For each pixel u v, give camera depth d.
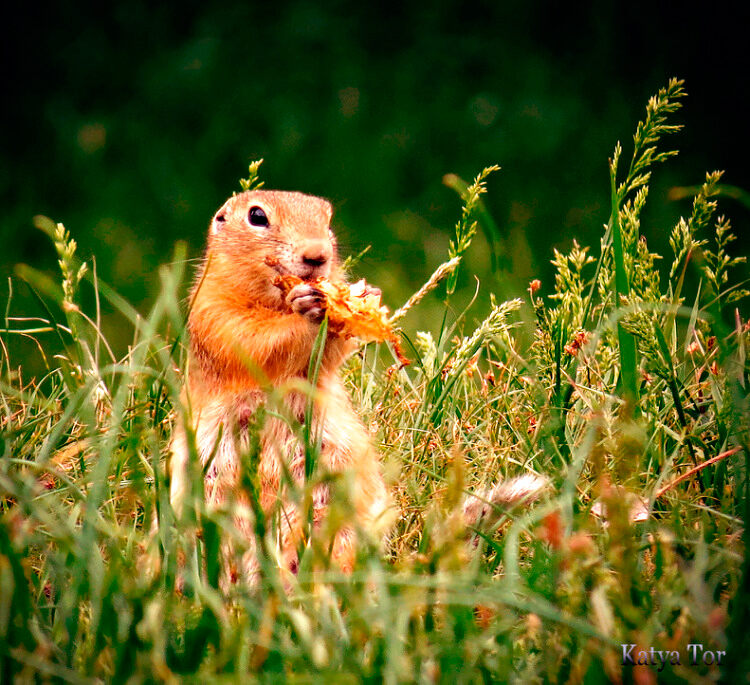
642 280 8.25
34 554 6.35
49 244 21.03
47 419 7.57
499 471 7.73
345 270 9.88
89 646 5.09
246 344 8.14
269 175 23.08
